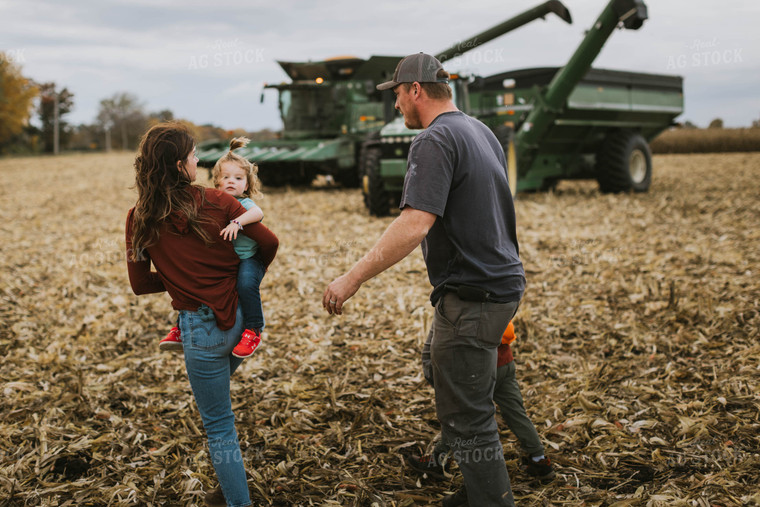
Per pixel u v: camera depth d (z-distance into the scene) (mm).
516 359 4055
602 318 4797
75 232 9805
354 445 3053
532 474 2672
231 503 2320
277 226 9531
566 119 10914
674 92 13445
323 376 3936
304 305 5477
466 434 2229
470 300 2170
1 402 3584
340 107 14742
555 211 9867
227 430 2338
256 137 15961
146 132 2242
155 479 2770
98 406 3566
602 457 2826
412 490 2650
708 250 6770
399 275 6328
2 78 41125
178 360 4324
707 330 4305
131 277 2406
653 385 3557
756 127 27594
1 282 6461
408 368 3994
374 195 9875
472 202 2166
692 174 16578
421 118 2365
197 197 2250
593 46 9258
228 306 2285
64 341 4695
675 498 2398
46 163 30609
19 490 2689
